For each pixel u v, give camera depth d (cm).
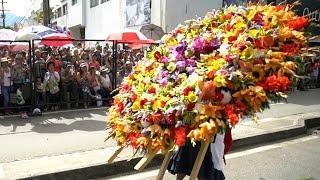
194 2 1545
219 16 353
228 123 297
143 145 305
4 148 662
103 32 2467
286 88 293
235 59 299
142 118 311
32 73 937
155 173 584
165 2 1516
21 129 801
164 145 302
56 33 1212
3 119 889
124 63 1126
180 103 298
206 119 290
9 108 917
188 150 355
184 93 301
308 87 1527
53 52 1156
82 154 628
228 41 315
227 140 364
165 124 306
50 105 993
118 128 335
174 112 299
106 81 1065
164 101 307
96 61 1114
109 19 2328
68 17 3534
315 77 1546
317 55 306
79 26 3197
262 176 572
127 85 366
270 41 300
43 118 905
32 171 544
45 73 984
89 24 2828
